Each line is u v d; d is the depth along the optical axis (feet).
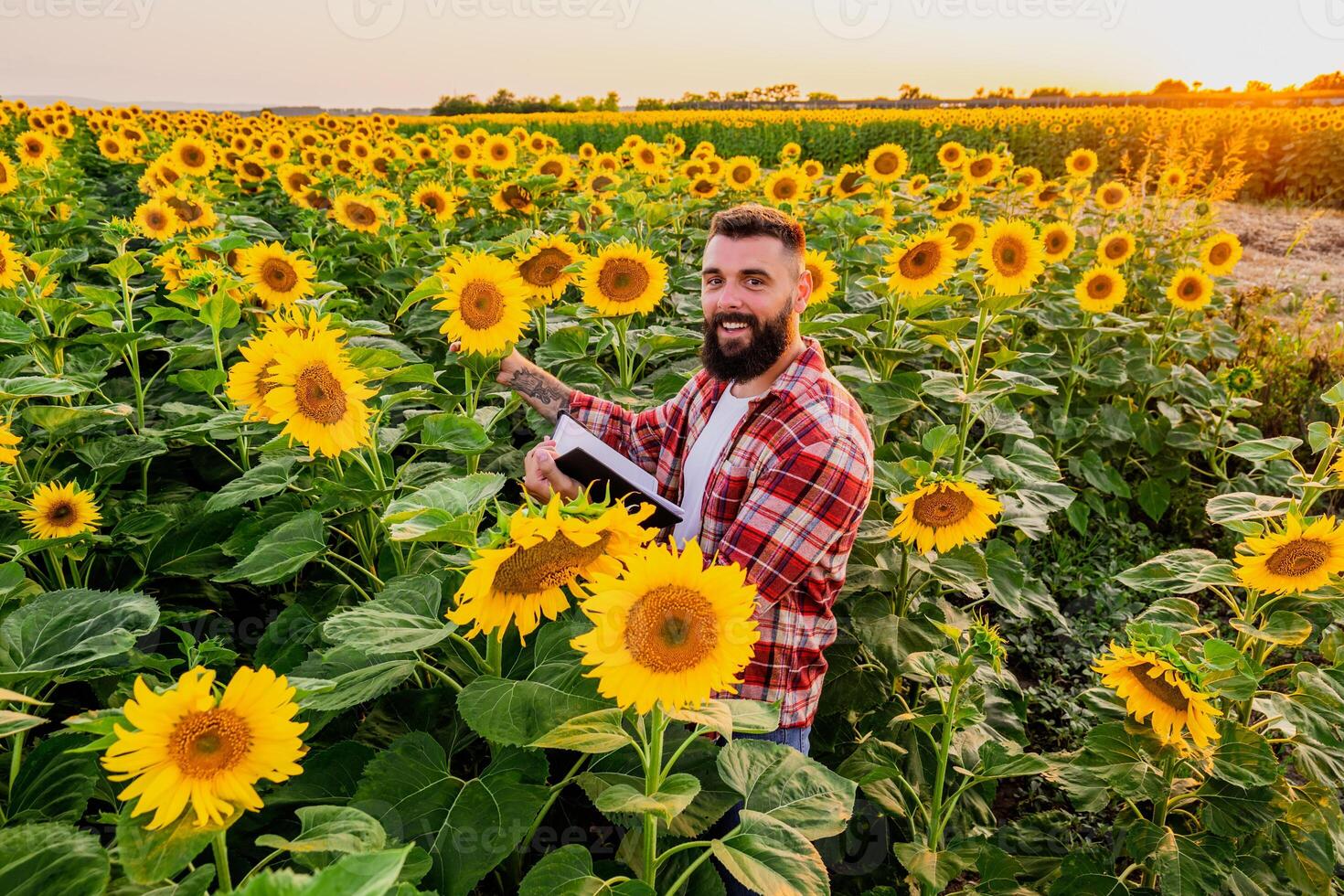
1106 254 19.74
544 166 23.63
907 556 10.18
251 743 3.96
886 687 10.03
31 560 8.91
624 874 6.53
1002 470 11.17
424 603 6.05
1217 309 22.18
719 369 8.10
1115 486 16.71
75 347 12.33
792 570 7.38
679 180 22.58
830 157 84.74
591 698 5.68
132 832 3.90
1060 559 16.22
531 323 13.51
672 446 9.43
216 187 26.40
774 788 5.63
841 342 13.52
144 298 16.69
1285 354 22.77
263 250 10.65
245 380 7.03
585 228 19.49
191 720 3.84
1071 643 14.62
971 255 13.29
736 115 104.78
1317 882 7.86
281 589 10.45
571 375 12.27
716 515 8.17
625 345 12.56
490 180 25.40
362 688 5.78
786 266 7.84
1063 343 20.18
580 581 5.70
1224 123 61.31
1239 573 8.20
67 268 18.31
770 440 7.80
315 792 6.14
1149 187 38.63
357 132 40.98
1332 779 8.07
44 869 3.95
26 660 5.39
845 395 8.19
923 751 9.64
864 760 9.03
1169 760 7.73
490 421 9.01
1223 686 6.82
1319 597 7.82
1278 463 17.67
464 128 103.04
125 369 15.96
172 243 14.79
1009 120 75.05
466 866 5.28
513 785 5.70
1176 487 18.48
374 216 17.94
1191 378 18.62
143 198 31.19
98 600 5.85
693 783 4.93
